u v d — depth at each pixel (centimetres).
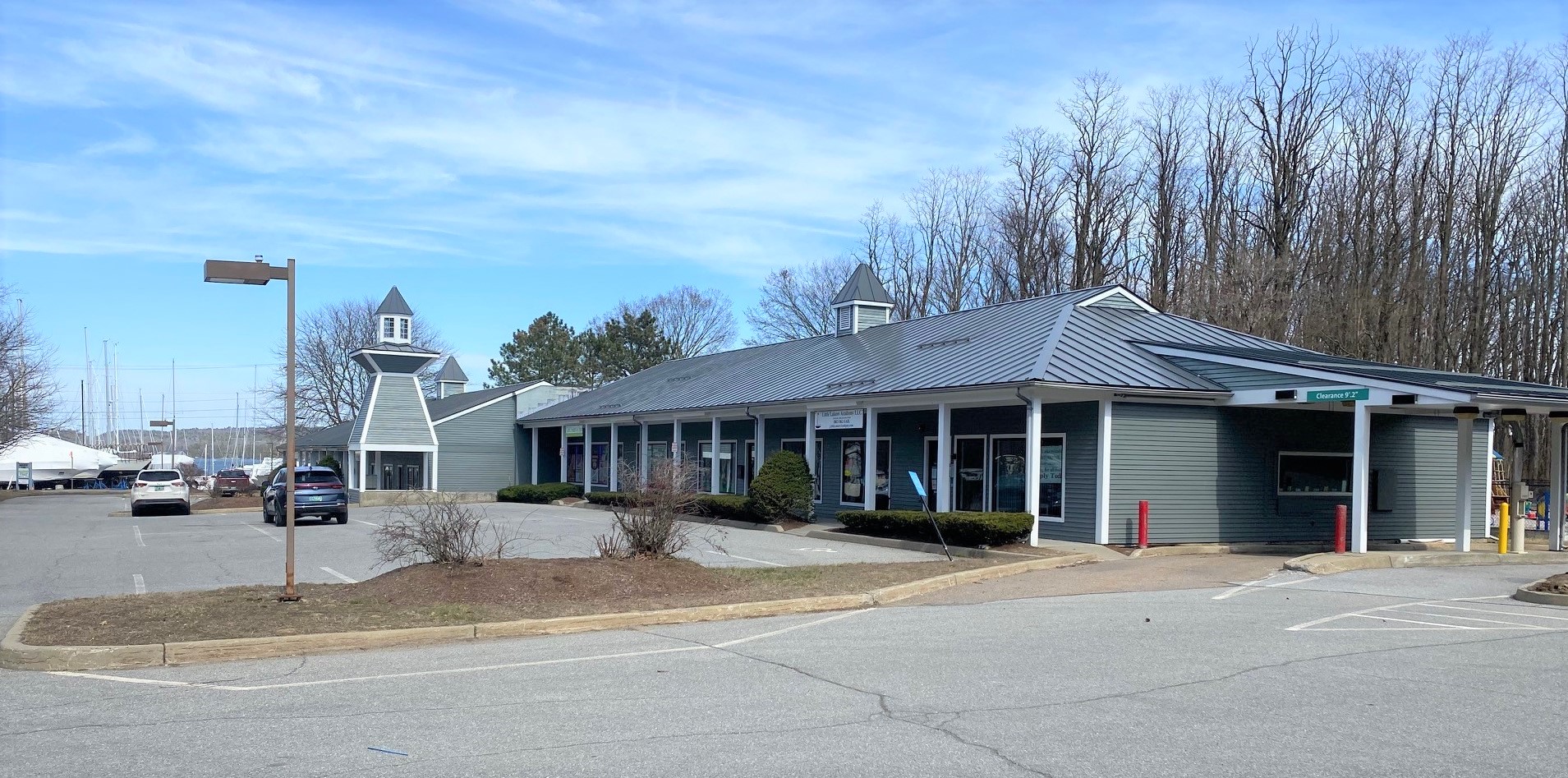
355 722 763
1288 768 636
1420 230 3922
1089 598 1451
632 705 816
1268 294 4031
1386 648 1033
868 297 3584
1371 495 2367
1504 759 654
